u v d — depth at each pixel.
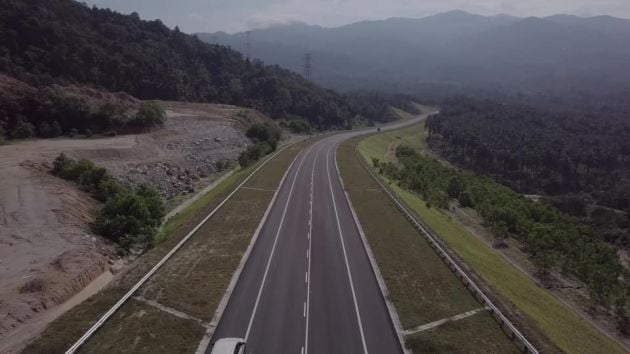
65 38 118.75
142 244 41.47
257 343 25.47
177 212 52.41
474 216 65.44
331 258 37.72
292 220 47.88
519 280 41.22
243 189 59.94
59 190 47.69
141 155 71.56
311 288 32.19
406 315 28.64
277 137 113.62
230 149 89.75
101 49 128.38
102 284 33.25
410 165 89.56
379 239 42.38
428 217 52.66
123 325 26.31
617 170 142.50
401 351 25.12
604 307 40.81
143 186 51.75
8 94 78.50
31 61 105.31
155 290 30.56
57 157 58.38
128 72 129.25
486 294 31.16
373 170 78.94
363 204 54.69
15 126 75.56
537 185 130.88
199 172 72.69
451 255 38.47
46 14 123.44
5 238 37.19
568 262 46.59
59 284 30.84
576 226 65.69
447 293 31.81
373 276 34.41
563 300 41.62
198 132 94.69
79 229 40.38
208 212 48.16
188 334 25.91
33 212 42.00
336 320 28.03
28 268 32.75
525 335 26.38
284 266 35.91
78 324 25.91
